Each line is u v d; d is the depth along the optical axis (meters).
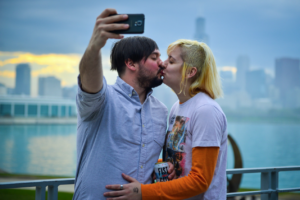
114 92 1.57
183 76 1.59
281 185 27.67
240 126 117.06
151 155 1.56
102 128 1.49
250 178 29.33
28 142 55.41
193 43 1.63
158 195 1.40
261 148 58.28
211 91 1.62
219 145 1.47
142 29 1.24
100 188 1.44
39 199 1.69
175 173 1.58
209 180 1.43
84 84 1.33
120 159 1.47
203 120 1.46
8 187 1.60
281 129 104.62
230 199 7.91
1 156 42.12
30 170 33.78
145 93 1.69
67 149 49.31
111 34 1.24
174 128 1.64
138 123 1.56
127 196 1.40
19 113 82.38
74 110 88.88
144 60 1.61
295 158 48.88
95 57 1.27
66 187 12.94
